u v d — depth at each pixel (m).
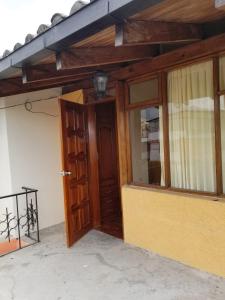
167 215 3.07
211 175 2.79
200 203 2.75
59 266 3.09
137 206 3.40
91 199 4.33
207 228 2.72
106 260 3.17
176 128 3.06
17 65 2.47
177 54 2.84
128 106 3.49
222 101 2.64
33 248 3.66
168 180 3.13
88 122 4.36
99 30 1.79
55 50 2.10
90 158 4.36
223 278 2.64
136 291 2.52
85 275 2.86
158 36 2.05
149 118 3.30
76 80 3.96
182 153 3.03
